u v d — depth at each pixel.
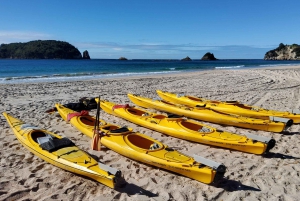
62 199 4.45
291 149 6.84
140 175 5.35
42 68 41.72
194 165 5.00
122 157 6.13
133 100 11.84
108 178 4.57
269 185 5.02
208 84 19.52
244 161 6.06
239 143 6.37
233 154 6.47
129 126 8.62
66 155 5.39
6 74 28.55
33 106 11.05
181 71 36.69
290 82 20.44
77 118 7.96
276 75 26.19
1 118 9.10
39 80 21.36
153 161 5.45
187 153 6.51
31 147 5.88
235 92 15.80
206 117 9.25
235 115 9.05
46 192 4.65
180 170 5.14
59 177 5.19
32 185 4.84
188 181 5.13
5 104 11.34
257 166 5.82
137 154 5.68
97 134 6.18
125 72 34.00
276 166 5.80
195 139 6.98
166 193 4.70
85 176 5.11
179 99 11.73
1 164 5.65
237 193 4.73
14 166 5.59
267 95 14.61
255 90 16.52
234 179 5.23
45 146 5.62
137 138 6.51
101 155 6.21
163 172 5.48
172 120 7.64
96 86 17.70
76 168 5.01
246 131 8.39
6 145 6.75
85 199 4.48
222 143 6.58
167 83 20.08
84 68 43.44
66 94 14.36
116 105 9.79
